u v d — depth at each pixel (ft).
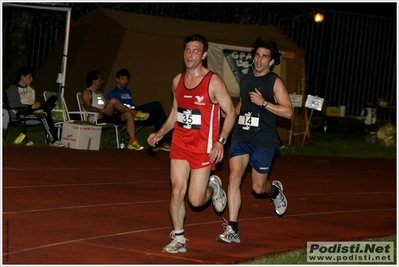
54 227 26.81
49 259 22.08
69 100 65.92
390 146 80.33
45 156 46.11
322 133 87.76
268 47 27.04
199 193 24.58
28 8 56.24
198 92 24.20
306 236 28.99
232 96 67.46
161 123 55.83
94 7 82.07
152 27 67.00
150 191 37.04
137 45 64.95
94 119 54.19
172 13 85.87
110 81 63.57
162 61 66.13
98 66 65.21
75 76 66.49
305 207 36.11
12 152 46.39
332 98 96.53
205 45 24.30
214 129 24.50
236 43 68.33
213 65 67.10
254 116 27.25
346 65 97.04
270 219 32.12
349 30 96.84
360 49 97.91
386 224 33.06
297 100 63.21
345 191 43.04
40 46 81.35
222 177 44.62
